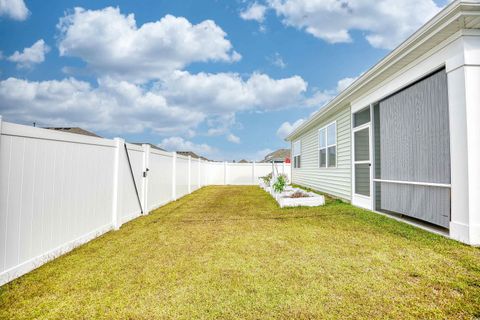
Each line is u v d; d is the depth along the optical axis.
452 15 3.79
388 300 2.50
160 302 2.57
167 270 3.31
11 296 2.71
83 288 2.87
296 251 3.89
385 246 3.99
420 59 4.91
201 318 2.30
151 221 6.38
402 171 5.54
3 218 2.98
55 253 3.81
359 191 7.82
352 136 8.12
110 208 5.54
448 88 4.23
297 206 8.07
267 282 2.92
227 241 4.48
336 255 3.67
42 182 3.60
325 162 11.05
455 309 2.33
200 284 2.91
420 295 2.57
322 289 2.73
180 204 9.29
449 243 3.99
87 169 4.73
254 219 6.33
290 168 20.48
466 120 3.92
